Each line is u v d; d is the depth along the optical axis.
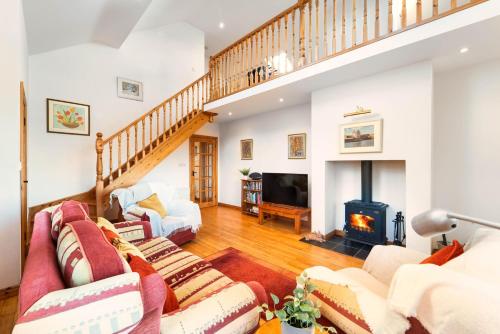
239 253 3.09
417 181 2.65
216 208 6.03
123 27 3.75
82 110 4.03
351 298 1.07
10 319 1.78
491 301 0.65
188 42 5.53
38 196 3.58
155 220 2.94
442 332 0.71
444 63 2.68
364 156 3.05
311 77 3.03
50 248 1.04
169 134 4.44
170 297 1.11
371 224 3.22
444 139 2.98
